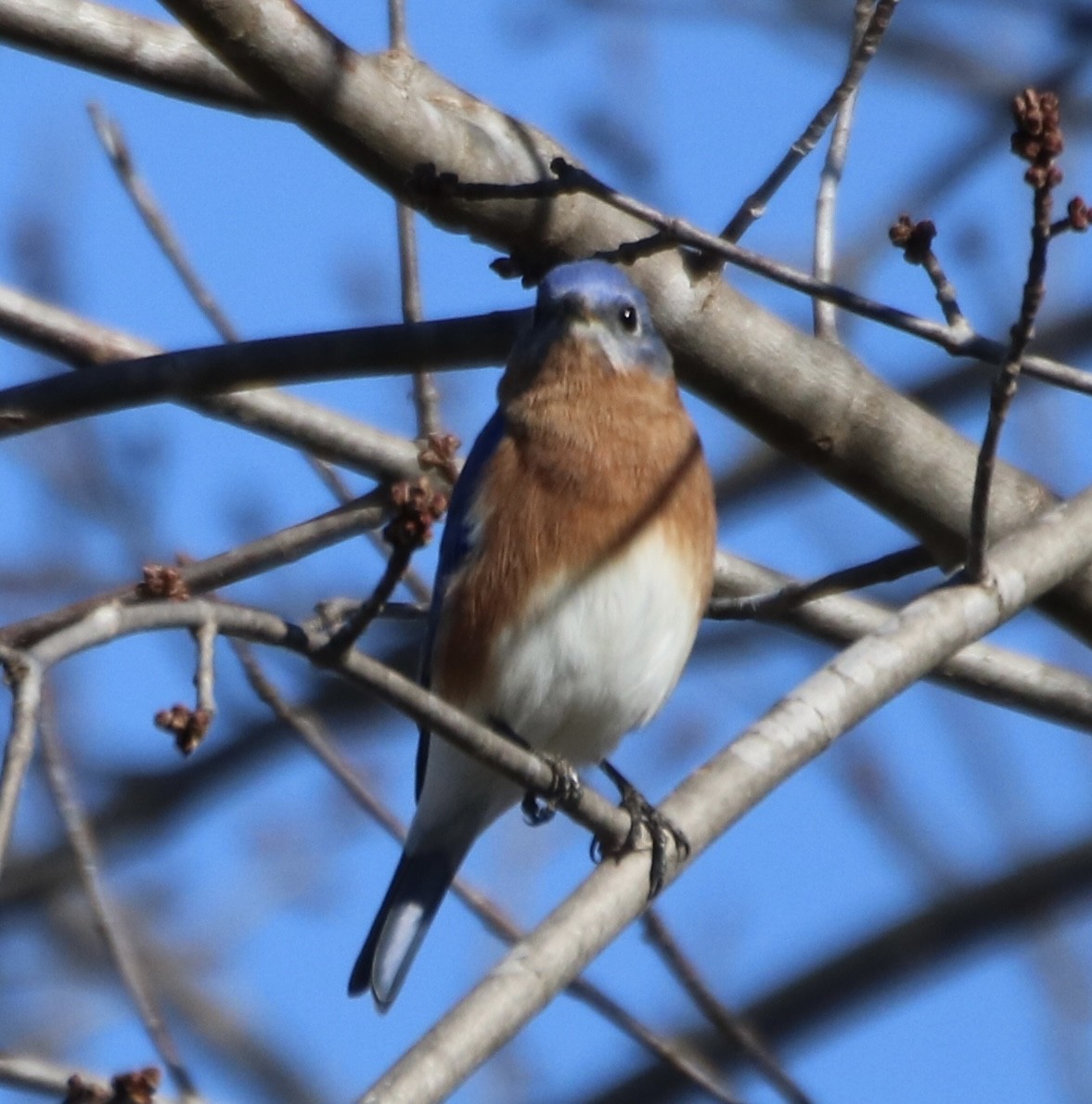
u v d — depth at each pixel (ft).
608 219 34.53
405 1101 25.04
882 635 31.50
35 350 35.76
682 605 37.37
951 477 35.70
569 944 27.55
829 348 35.70
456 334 34.45
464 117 33.14
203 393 33.81
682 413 37.83
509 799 38.73
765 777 30.53
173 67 32.55
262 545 34.45
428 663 37.76
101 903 32.40
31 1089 27.27
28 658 22.79
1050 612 36.04
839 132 36.76
